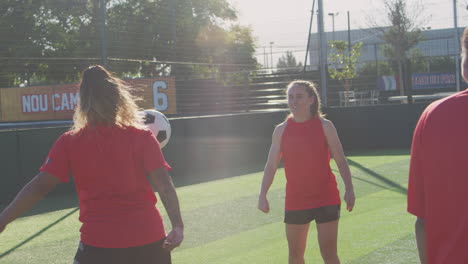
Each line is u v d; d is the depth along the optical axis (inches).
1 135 354.0
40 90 794.8
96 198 97.4
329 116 633.0
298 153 143.3
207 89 831.7
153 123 233.6
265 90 853.2
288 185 147.4
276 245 218.8
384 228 239.3
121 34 840.9
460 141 65.3
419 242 72.6
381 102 893.2
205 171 490.9
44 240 244.1
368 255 196.5
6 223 97.0
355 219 261.9
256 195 341.7
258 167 505.4
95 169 96.9
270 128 575.5
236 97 855.7
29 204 98.7
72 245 233.0
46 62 849.5
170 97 689.6
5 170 356.2
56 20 851.4
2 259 213.6
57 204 343.3
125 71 834.8
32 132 371.2
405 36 1120.2
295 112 144.4
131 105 102.3
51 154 100.3
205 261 199.3
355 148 637.9
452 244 66.2
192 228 254.7
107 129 98.5
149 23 878.4
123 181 97.0
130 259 95.9
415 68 958.4
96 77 100.3
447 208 66.6
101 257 95.5
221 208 301.9
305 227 146.9
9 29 821.2
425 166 69.1
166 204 98.7
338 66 909.8
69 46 845.8
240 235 238.5
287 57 1050.1
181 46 1016.2
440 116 67.5
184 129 474.0
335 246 144.9
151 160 98.6
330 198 144.3
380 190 345.1
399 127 624.7
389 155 546.9
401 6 1119.6
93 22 846.5
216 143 508.4
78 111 100.4
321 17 615.8
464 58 67.8
